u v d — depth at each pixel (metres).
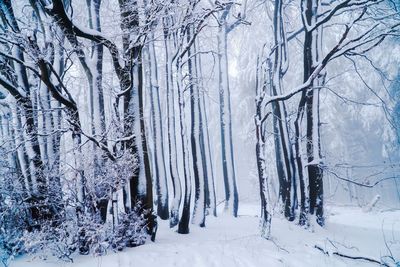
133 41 7.02
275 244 7.41
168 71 9.77
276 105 12.02
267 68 9.81
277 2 12.10
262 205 8.73
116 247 6.28
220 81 13.96
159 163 10.48
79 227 6.02
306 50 11.34
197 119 9.80
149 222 7.26
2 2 6.93
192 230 8.84
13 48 7.36
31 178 6.89
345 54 10.85
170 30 8.50
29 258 5.98
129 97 7.39
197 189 9.73
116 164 6.54
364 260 6.91
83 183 6.36
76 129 6.56
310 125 11.38
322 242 8.30
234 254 6.36
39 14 7.30
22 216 6.72
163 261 5.76
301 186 10.98
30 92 7.79
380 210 19.47
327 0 13.51
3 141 7.39
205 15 8.06
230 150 13.23
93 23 7.65
